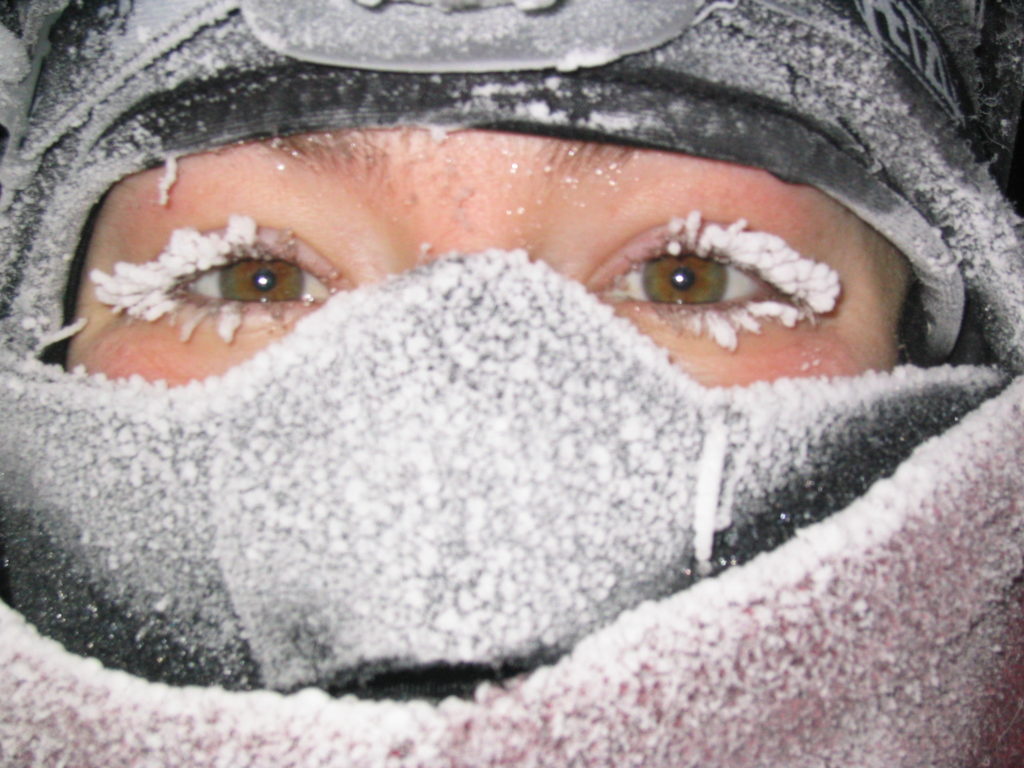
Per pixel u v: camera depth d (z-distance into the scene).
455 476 0.19
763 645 0.19
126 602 0.20
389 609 0.19
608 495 0.19
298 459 0.19
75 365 0.22
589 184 0.21
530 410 0.19
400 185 0.21
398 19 0.19
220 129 0.20
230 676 0.20
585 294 0.20
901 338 0.23
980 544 0.21
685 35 0.20
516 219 0.21
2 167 0.21
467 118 0.20
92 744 0.19
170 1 0.20
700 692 0.19
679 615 0.19
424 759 0.18
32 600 0.21
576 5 0.19
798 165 0.21
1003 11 0.23
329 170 0.21
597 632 0.19
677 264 0.22
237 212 0.21
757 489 0.20
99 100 0.21
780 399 0.21
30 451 0.21
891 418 0.21
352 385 0.19
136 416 0.20
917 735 0.20
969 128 0.22
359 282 0.21
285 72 0.20
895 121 0.21
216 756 0.19
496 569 0.19
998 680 0.21
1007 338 0.22
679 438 0.20
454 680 0.19
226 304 0.22
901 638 0.20
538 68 0.20
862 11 0.21
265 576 0.19
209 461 0.20
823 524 0.20
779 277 0.21
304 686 0.19
